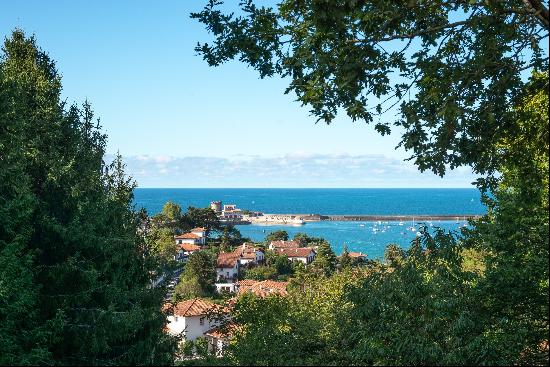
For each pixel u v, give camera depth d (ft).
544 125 41.24
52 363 55.11
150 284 90.07
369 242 649.20
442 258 44.88
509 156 42.86
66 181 79.51
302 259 435.53
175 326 209.05
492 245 42.93
